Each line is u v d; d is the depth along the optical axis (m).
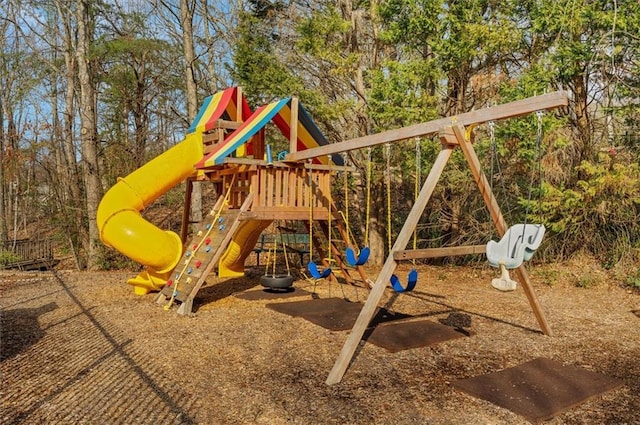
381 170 11.17
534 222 9.92
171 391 3.91
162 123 22.81
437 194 12.18
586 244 10.35
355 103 10.83
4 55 18.84
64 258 15.66
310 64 12.16
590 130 10.09
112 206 7.49
